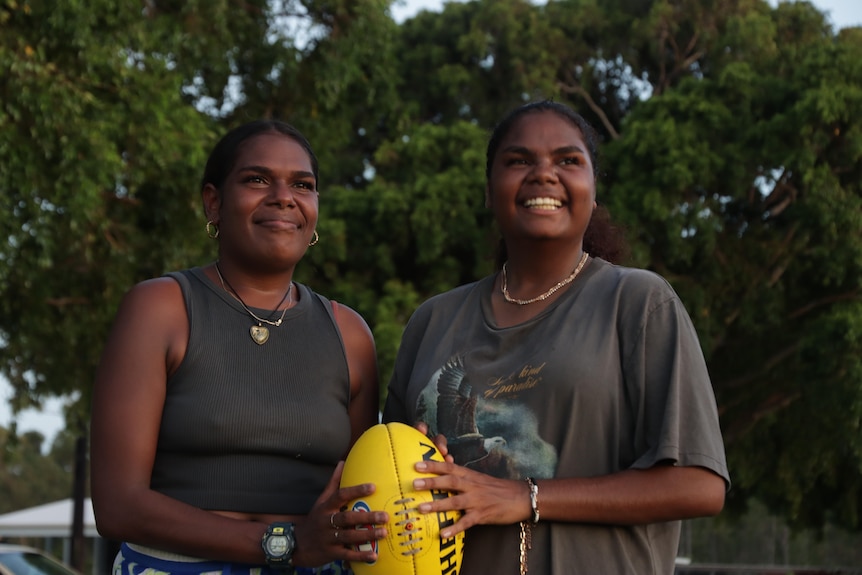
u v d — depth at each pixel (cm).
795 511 1712
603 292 318
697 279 1546
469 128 1596
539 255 325
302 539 294
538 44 1747
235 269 339
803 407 1642
